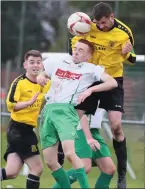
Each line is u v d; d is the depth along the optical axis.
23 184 23.78
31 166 16.62
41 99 16.61
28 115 16.55
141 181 24.56
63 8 52.06
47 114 14.63
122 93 16.42
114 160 23.61
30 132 16.69
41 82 15.06
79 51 14.92
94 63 15.91
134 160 25.09
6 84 31.06
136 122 23.48
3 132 24.42
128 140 24.91
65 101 14.58
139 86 28.12
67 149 14.12
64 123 14.28
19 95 16.36
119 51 15.82
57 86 14.76
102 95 16.30
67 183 15.24
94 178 25.86
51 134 14.72
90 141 15.35
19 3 56.03
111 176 17.67
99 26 15.62
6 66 33.22
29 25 58.81
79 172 14.16
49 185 23.62
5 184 23.78
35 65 16.44
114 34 15.67
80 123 15.77
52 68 15.03
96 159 17.67
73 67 14.88
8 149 16.78
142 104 27.75
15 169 16.59
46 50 58.19
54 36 58.44
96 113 17.42
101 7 15.43
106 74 14.76
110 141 24.97
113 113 16.28
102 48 15.76
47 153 14.85
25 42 56.88
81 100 14.29
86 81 14.76
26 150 16.58
